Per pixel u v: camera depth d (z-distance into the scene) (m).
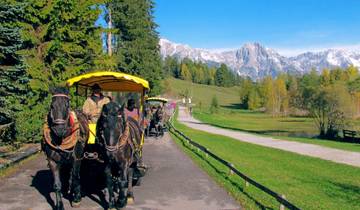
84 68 23.94
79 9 23.27
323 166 21.42
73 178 9.91
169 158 19.75
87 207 10.04
